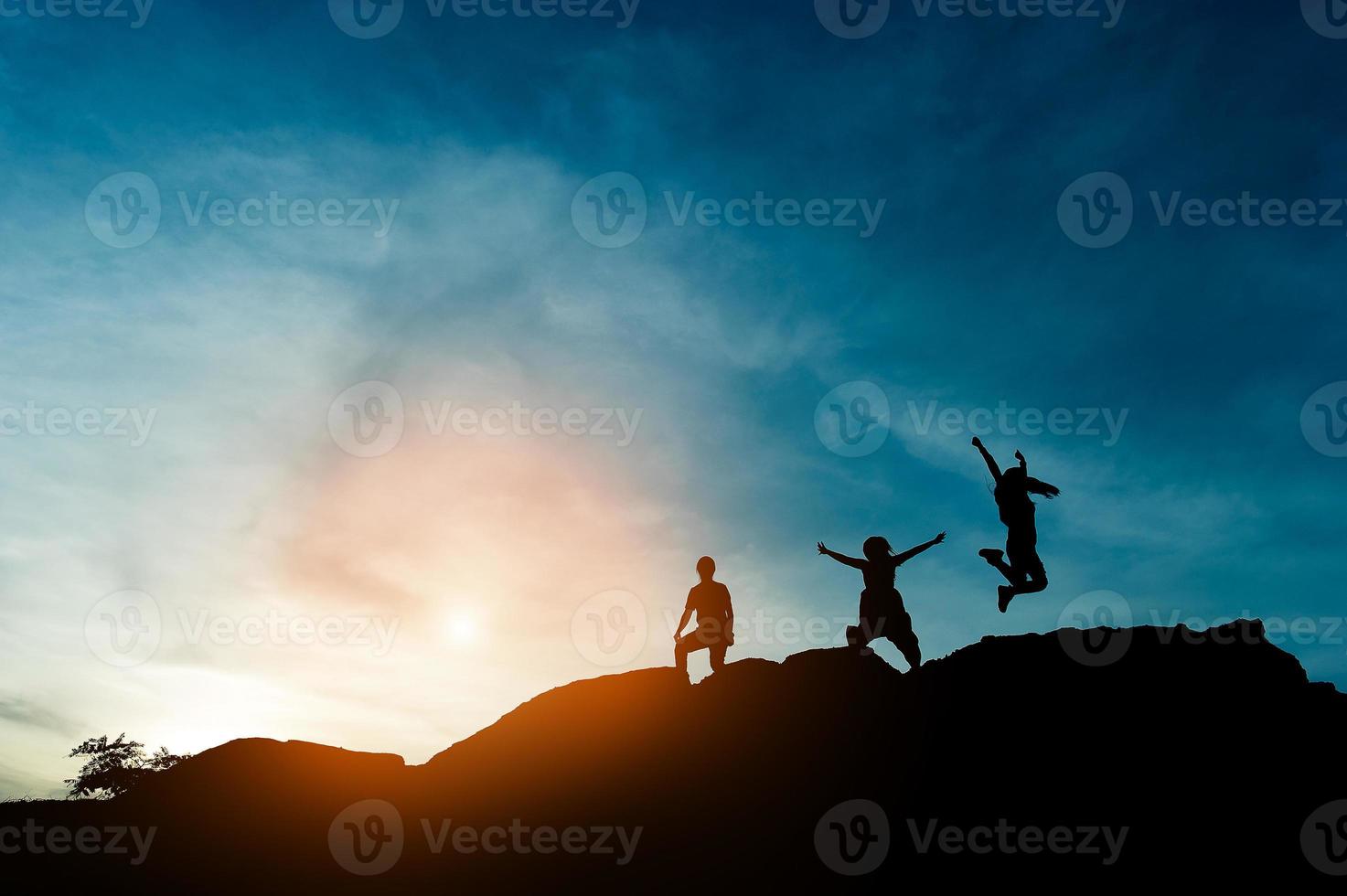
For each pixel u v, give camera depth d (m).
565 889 13.45
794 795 14.79
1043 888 11.89
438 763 19.03
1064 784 13.88
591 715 18.86
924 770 14.75
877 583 15.66
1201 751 14.25
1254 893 11.49
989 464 14.27
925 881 12.30
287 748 19.53
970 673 16.86
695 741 16.97
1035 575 13.33
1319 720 14.90
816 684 17.80
